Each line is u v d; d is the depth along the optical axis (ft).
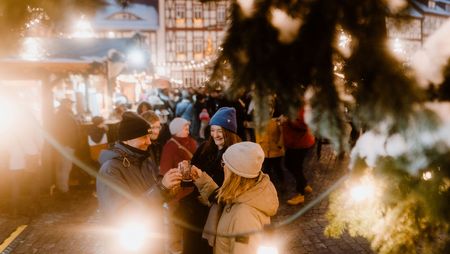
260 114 4.81
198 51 165.17
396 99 4.25
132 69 48.78
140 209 9.11
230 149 8.78
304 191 24.12
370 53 4.18
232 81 4.70
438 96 4.37
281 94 4.68
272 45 4.39
